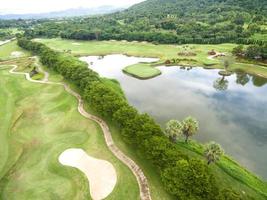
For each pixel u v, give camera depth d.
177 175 35.59
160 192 39.00
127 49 153.62
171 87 91.56
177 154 39.94
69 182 42.31
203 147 52.19
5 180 43.41
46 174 44.47
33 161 47.97
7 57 131.88
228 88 91.00
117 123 55.56
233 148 54.34
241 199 31.78
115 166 45.41
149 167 44.47
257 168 48.16
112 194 39.44
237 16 192.12
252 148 54.53
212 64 116.00
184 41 159.50
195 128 51.19
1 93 79.69
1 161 48.09
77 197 39.22
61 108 68.62
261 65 111.12
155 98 81.31
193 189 33.78
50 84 87.00
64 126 60.06
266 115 69.88
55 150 50.66
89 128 58.16
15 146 52.56
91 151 49.91
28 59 126.12
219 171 43.91
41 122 62.16
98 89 65.06
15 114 65.31
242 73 108.00
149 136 45.22
